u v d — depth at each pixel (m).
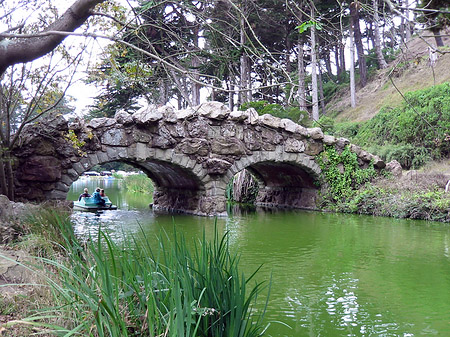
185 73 4.65
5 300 3.74
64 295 3.18
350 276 7.88
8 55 5.59
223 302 3.69
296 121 20.33
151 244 10.38
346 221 16.28
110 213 19.27
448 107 22.58
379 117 27.58
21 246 5.98
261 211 20.70
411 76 32.41
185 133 17.50
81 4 5.60
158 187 23.14
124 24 6.04
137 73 7.03
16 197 14.90
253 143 18.66
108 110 18.28
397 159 23.72
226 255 3.96
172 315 2.95
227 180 18.27
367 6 5.10
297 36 14.76
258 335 4.27
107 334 3.21
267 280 7.52
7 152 12.73
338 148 20.62
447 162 21.98
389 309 6.07
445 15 5.32
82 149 15.86
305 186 22.11
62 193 15.55
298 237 12.39
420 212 16.67
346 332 5.22
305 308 6.07
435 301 6.46
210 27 6.12
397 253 9.99
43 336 3.15
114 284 3.56
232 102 21.52
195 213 18.84
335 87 40.38
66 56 11.67
